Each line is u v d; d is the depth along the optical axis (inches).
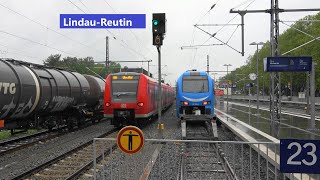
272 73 829.8
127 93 877.8
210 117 799.1
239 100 3312.0
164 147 451.5
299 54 2076.8
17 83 568.4
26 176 400.8
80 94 880.9
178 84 967.6
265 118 973.8
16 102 568.4
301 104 1961.1
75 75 903.1
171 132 832.9
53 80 729.6
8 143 657.0
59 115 829.2
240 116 1061.8
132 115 881.5
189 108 952.3
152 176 355.9
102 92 1081.4
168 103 1784.0
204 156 424.2
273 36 820.0
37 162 484.4
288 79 2475.4
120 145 281.9
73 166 458.0
